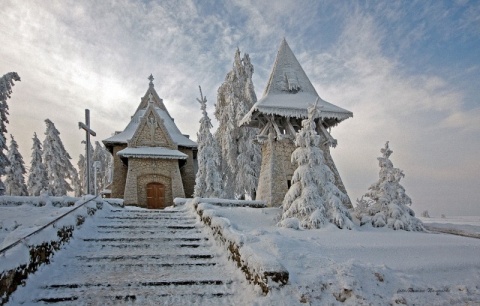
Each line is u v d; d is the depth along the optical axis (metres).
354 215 15.94
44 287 6.16
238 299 6.15
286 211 13.84
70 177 42.28
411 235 11.64
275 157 19.50
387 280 6.75
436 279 7.30
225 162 31.80
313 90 22.31
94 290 6.16
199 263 7.98
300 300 5.81
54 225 8.15
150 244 9.45
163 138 30.70
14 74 25.47
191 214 14.23
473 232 13.23
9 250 5.96
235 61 33.69
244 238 8.04
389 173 14.85
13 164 33.25
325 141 19.41
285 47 23.28
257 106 18.64
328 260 7.32
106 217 12.96
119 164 31.64
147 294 6.05
